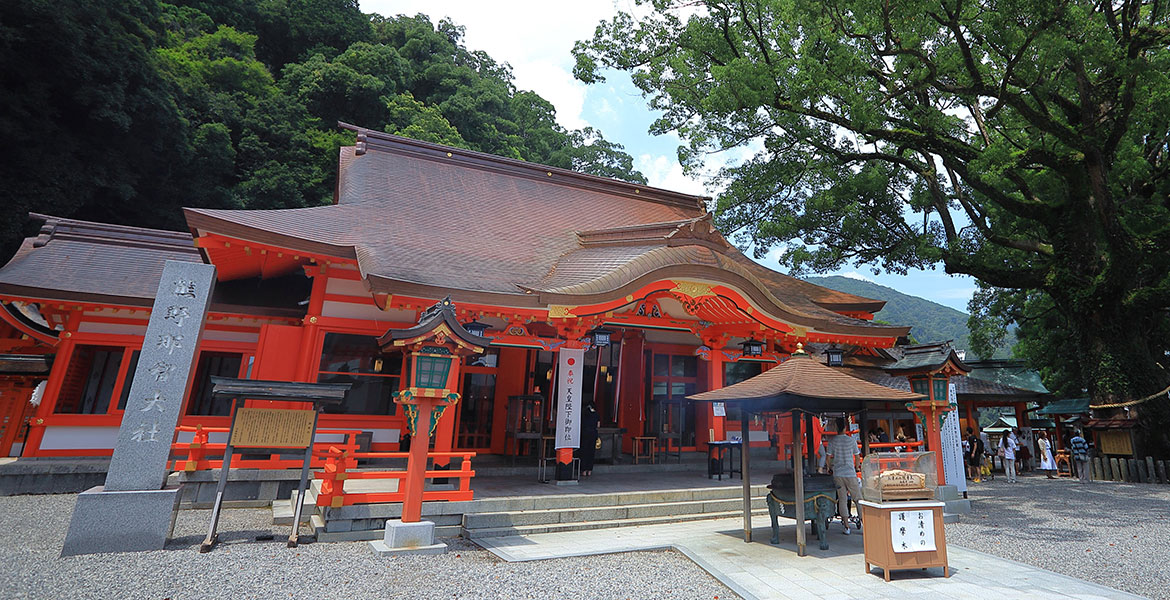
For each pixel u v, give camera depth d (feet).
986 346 101.81
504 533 26.96
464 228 49.42
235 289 44.83
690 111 72.95
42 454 37.09
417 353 24.26
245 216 37.14
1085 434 86.33
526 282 40.93
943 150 64.85
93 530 21.76
